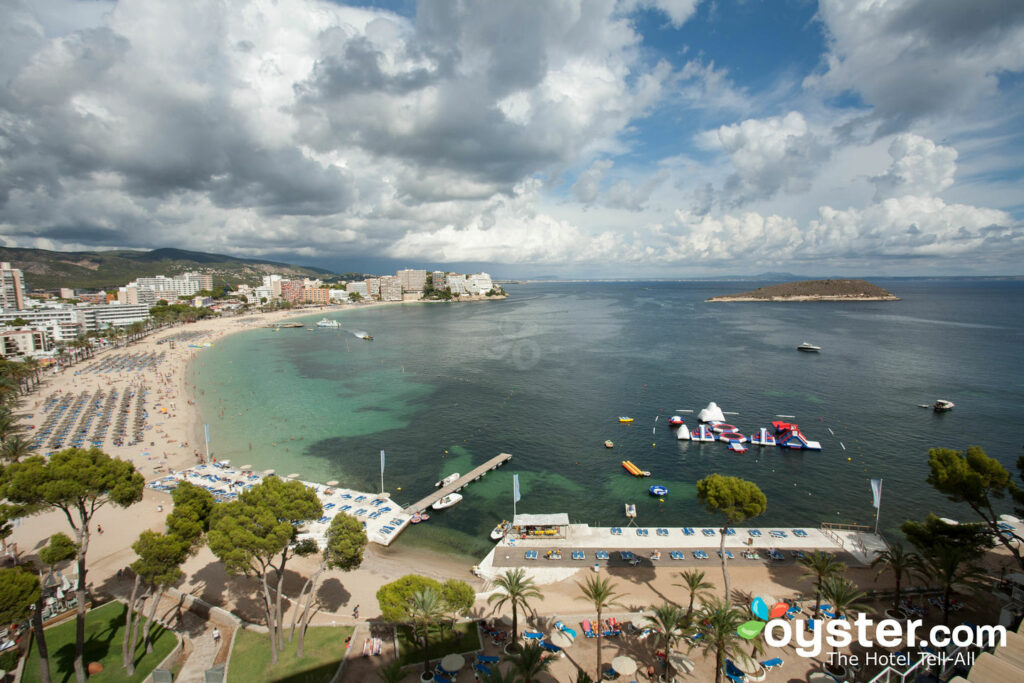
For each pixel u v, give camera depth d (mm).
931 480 61469
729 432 122938
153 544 44812
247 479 97250
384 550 74438
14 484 43406
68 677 44938
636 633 51219
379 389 175875
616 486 97688
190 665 46719
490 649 48906
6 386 146000
